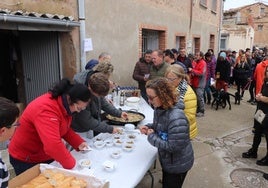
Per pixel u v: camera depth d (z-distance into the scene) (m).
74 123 2.74
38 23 3.76
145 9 7.17
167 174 2.36
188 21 10.48
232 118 6.89
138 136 2.89
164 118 2.21
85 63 4.98
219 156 4.51
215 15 14.68
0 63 5.25
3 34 4.98
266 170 4.04
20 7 3.82
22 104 4.95
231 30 23.44
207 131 5.80
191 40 11.02
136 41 6.91
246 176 3.87
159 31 8.48
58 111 1.97
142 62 5.50
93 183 1.72
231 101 9.08
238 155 4.57
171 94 2.15
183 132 2.12
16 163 2.19
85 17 4.99
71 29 4.56
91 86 2.29
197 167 4.10
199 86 6.80
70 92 1.94
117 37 6.08
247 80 8.99
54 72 4.82
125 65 6.54
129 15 6.46
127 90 4.80
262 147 4.91
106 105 3.17
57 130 1.93
